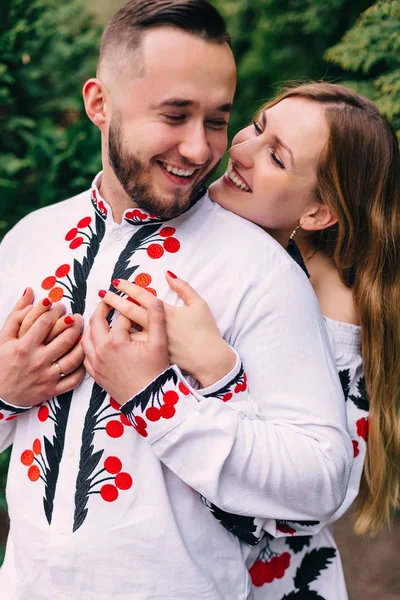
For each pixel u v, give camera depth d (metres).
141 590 1.23
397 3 2.35
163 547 1.23
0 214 2.99
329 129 1.47
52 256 1.40
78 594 1.24
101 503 1.24
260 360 1.28
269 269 1.31
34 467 1.31
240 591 1.35
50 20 3.12
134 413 1.21
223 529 1.33
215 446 1.20
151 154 1.21
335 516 1.57
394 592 2.84
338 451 1.27
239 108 3.31
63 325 1.29
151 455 1.25
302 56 3.11
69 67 3.11
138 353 1.21
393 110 2.28
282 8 3.07
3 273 1.46
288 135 1.46
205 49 1.17
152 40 1.18
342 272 1.69
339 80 2.87
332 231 1.68
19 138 3.04
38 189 3.00
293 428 1.26
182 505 1.27
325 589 1.56
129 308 1.25
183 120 1.20
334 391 1.30
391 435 1.69
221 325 1.29
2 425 1.36
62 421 1.29
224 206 1.53
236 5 3.27
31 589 1.29
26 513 1.30
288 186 1.48
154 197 1.26
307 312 1.31
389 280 1.67
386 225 1.62
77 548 1.23
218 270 1.31
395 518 3.26
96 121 1.34
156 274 1.31
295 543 1.54
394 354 1.69
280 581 1.52
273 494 1.24
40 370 1.27
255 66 3.24
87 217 1.42
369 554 3.08
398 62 2.43
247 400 1.27
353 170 1.52
